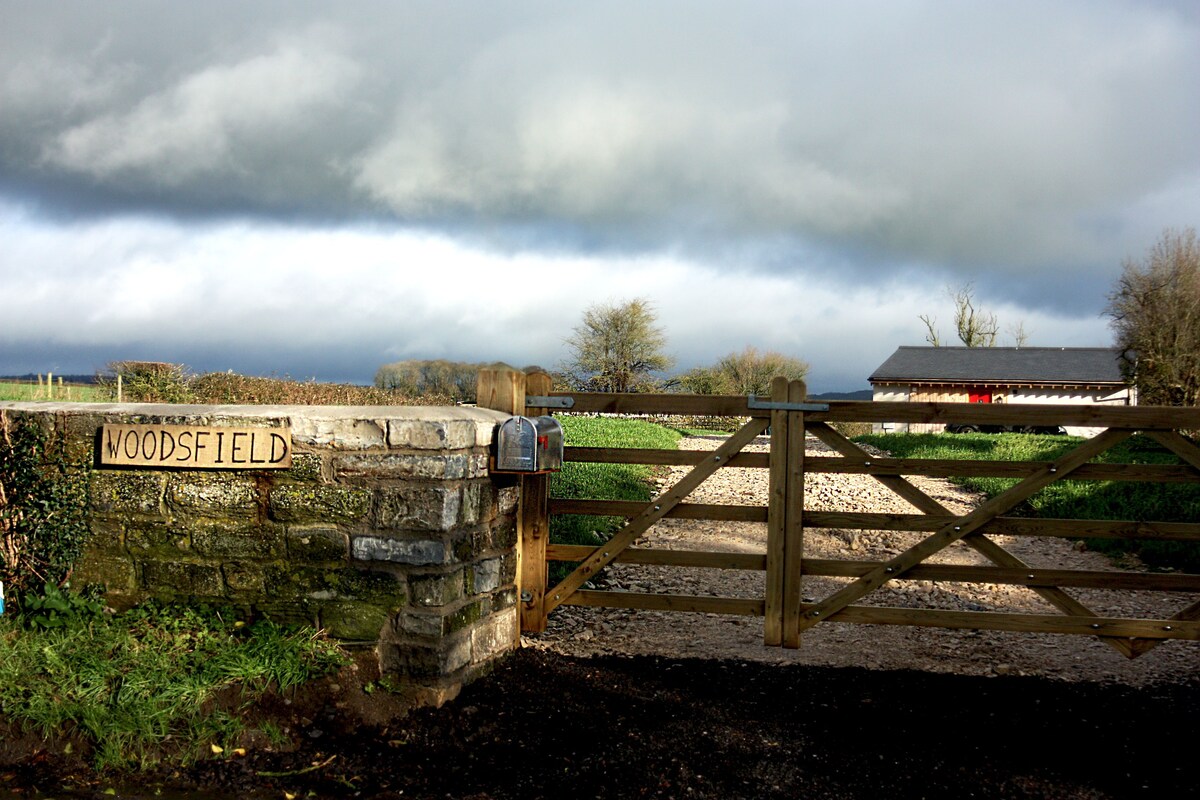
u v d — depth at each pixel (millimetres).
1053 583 5238
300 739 4227
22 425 5008
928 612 5355
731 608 5504
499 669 5234
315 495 4766
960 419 5258
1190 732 4531
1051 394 42250
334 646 4699
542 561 5684
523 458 5039
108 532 4965
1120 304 25141
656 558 5594
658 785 3885
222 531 4852
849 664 5574
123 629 4711
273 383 18016
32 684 4199
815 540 9891
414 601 4668
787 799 3779
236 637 4734
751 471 16828
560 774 3971
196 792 3764
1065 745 4352
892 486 5383
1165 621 5141
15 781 3773
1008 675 5406
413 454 4660
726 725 4527
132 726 4031
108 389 16312
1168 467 5098
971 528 5297
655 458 5586
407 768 4008
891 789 3881
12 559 4973
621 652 5734
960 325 53969
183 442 4840
